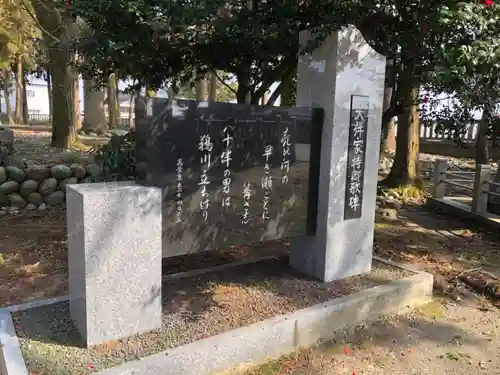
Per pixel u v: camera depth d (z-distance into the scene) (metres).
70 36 5.54
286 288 3.79
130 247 2.85
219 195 3.33
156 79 5.32
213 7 3.72
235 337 2.96
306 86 3.92
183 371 2.74
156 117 2.97
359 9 3.78
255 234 3.59
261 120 3.49
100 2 3.76
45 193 6.79
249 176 3.48
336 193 3.88
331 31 3.64
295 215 3.81
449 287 4.52
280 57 5.13
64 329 3.00
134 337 2.92
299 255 4.18
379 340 3.47
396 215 7.41
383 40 4.28
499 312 4.04
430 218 7.46
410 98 5.55
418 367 3.14
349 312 3.56
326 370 3.04
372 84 3.95
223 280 3.95
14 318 3.14
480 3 3.21
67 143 10.76
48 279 4.29
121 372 2.54
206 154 3.23
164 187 3.05
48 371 2.54
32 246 5.20
